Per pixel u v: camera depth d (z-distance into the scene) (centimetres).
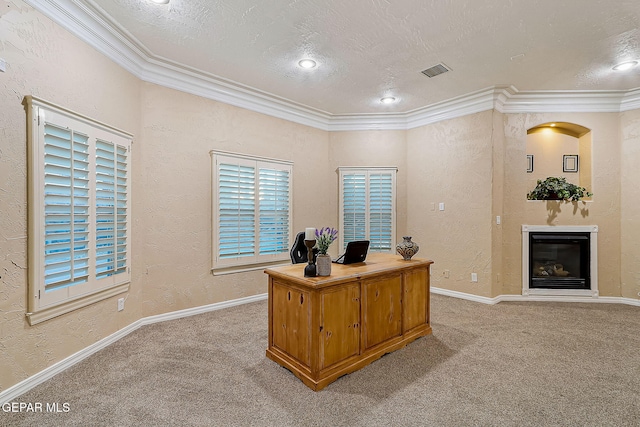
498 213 422
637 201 405
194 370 235
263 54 312
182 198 353
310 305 216
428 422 177
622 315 364
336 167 516
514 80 373
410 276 292
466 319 351
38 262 209
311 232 234
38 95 212
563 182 433
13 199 198
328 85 389
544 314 369
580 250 434
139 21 257
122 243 290
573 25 260
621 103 417
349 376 228
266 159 429
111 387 211
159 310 337
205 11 245
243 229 404
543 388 211
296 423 176
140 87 322
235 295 401
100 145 264
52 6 221
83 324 251
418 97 427
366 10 243
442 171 461
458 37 280
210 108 377
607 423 176
